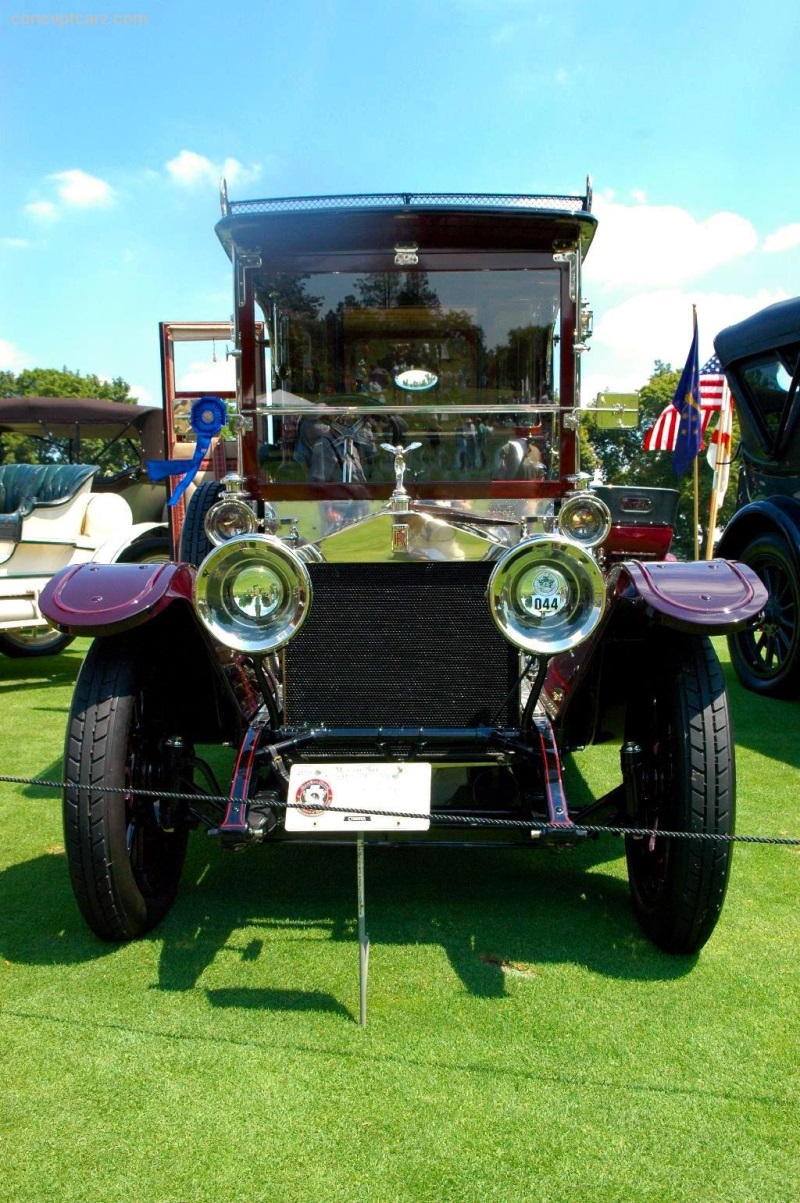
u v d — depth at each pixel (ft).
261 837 8.97
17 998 8.55
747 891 10.86
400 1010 8.34
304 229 10.38
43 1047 7.79
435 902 10.56
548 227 10.37
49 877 11.37
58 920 10.15
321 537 10.66
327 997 8.57
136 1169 6.44
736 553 22.56
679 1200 6.17
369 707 9.77
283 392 10.92
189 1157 6.54
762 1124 6.88
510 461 10.91
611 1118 6.93
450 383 10.88
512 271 10.64
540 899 10.63
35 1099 7.13
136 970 9.05
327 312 10.80
